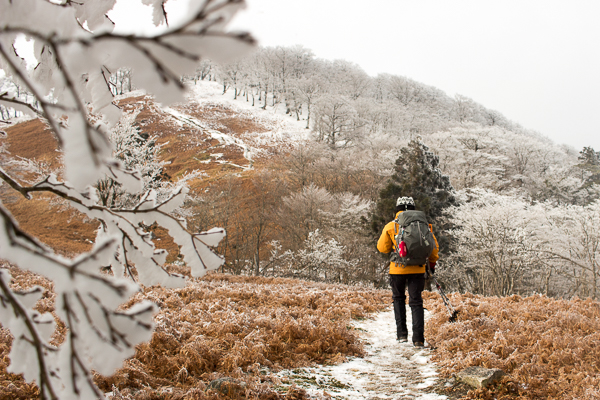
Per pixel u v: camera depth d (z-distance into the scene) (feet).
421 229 14.10
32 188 3.73
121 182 4.08
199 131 197.16
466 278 80.02
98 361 2.25
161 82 1.85
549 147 161.17
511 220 68.95
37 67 3.56
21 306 2.52
